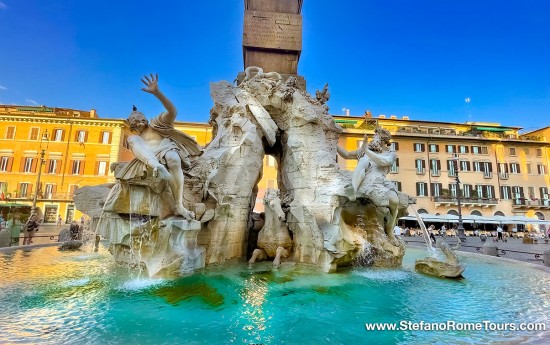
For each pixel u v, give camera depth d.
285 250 7.39
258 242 7.67
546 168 38.53
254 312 4.04
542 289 5.54
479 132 41.00
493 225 35.94
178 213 5.96
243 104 8.26
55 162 34.97
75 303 4.24
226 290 4.92
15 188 34.25
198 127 36.59
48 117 35.47
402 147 37.12
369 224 7.61
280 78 8.78
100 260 7.19
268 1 9.83
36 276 5.61
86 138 35.56
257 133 8.06
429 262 6.73
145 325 3.57
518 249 16.53
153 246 5.63
